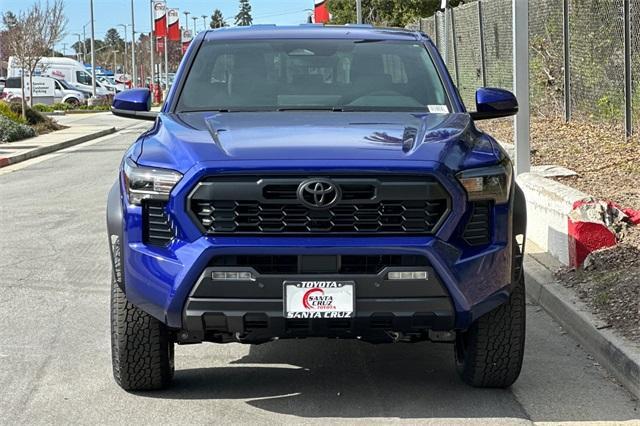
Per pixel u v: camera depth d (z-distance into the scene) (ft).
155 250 15.69
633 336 19.36
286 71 20.77
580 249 25.07
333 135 16.71
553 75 56.39
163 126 18.03
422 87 20.47
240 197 15.16
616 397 17.67
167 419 16.46
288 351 20.83
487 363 17.22
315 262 15.16
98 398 17.57
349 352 20.74
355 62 20.99
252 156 15.40
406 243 15.15
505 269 15.99
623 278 22.85
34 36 127.44
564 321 22.30
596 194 32.19
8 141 83.66
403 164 15.29
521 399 17.51
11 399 17.62
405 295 15.25
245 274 15.12
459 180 15.52
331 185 15.11
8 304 25.05
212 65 20.97
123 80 227.20
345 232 15.24
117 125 114.42
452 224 15.42
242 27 22.66
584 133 47.73
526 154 34.22
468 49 79.36
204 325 15.48
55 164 65.92
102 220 39.04
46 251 32.42
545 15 57.21
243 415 16.65
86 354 20.51
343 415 16.63
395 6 118.42
